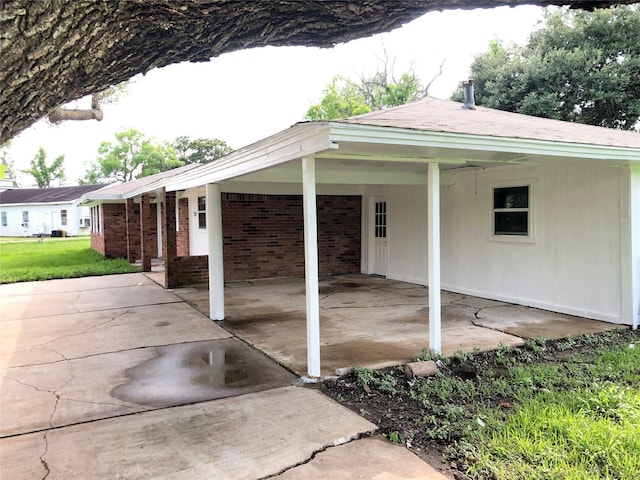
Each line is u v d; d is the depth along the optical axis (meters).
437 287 5.32
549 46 19.16
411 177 7.68
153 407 4.02
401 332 6.53
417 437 3.38
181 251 16.69
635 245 6.44
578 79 18.03
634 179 6.40
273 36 1.99
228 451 3.21
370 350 5.62
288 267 12.73
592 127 8.05
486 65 21.11
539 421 3.47
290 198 12.73
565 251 7.38
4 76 1.45
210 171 7.24
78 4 1.41
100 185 36.84
